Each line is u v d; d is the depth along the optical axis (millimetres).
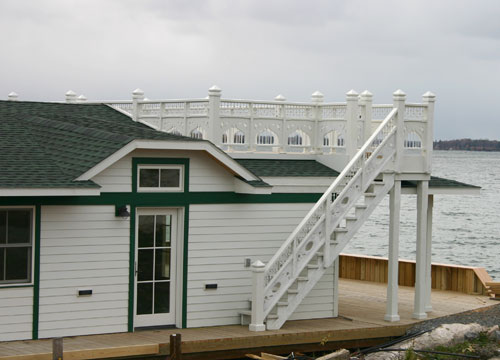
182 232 17156
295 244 17297
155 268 17047
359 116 19703
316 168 19344
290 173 18469
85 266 16203
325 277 18922
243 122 19203
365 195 18531
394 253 18750
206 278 17438
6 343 15414
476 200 89688
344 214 18000
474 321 19406
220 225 17547
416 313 19266
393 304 18734
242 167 17219
